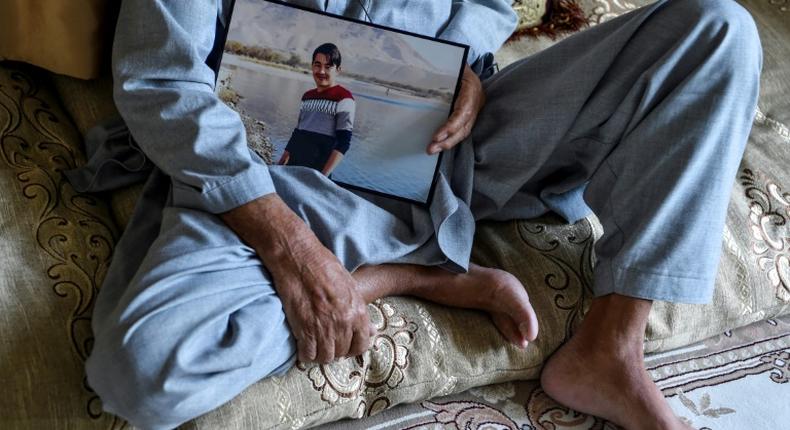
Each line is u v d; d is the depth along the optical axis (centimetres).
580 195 133
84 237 109
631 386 113
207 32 108
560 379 118
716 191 111
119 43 105
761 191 152
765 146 161
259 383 102
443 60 112
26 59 123
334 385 106
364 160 113
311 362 105
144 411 89
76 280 103
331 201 109
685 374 133
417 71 112
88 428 93
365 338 102
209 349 91
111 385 89
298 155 112
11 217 106
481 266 126
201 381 90
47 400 92
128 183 117
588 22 170
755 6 193
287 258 99
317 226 107
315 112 112
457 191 121
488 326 120
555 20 167
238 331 93
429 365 113
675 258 111
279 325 98
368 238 110
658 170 111
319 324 98
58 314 99
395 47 112
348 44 111
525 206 132
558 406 122
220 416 98
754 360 139
